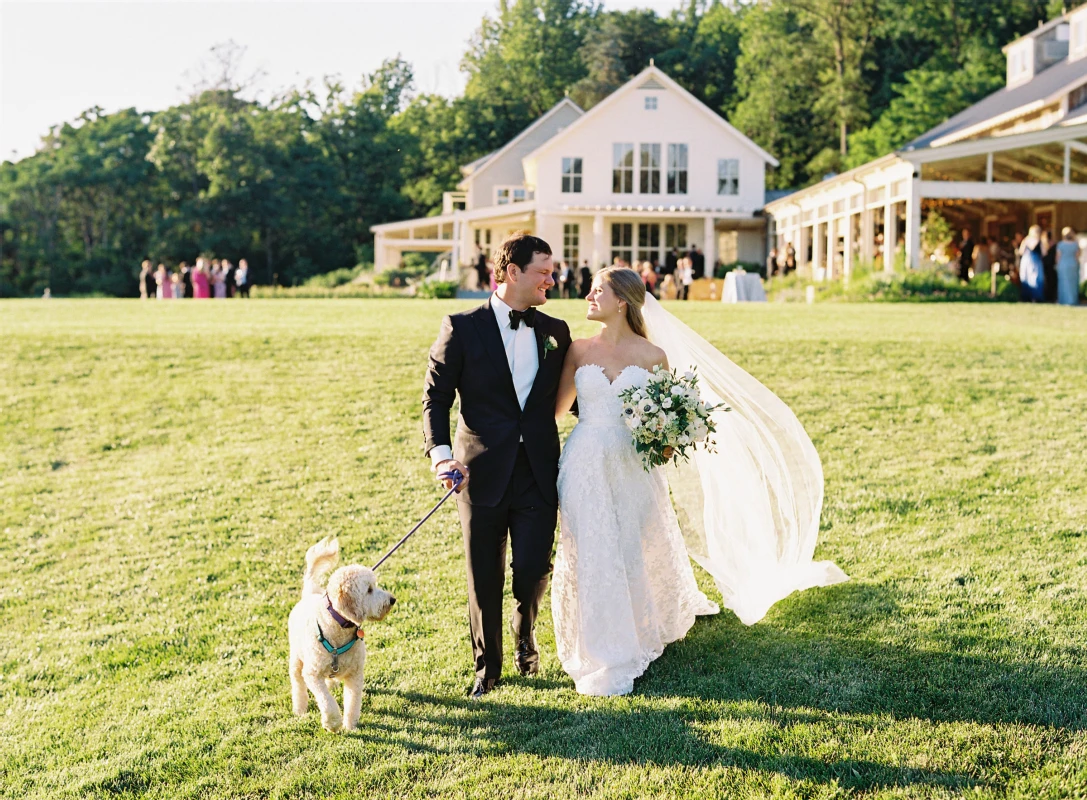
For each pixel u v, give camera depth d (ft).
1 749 14.87
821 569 18.63
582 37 245.45
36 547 24.57
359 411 35.01
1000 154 83.82
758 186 124.88
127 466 30.91
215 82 203.41
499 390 14.74
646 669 15.49
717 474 17.42
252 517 25.44
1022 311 61.00
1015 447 27.55
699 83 229.25
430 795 12.46
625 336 15.89
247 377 40.32
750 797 11.90
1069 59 107.55
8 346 46.44
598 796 12.14
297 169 207.10
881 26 183.32
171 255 197.47
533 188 140.67
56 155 216.13
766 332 47.67
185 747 14.23
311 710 15.19
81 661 18.04
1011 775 12.03
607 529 15.06
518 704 14.70
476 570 14.85
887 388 35.04
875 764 12.43
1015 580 18.21
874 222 103.35
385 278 139.44
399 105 256.32
